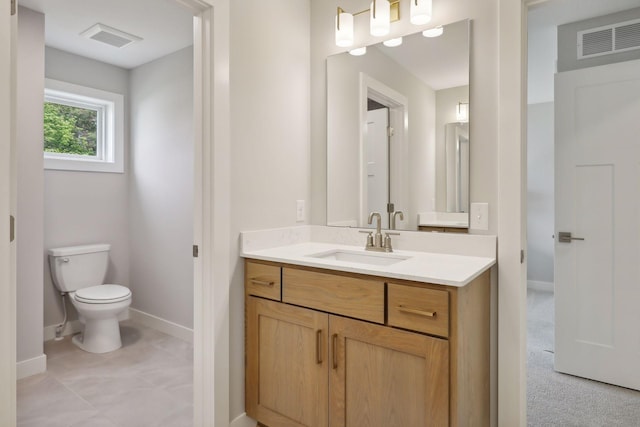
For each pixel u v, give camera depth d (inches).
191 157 117.3
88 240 129.1
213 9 66.9
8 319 43.8
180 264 122.3
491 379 66.8
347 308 60.4
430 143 74.7
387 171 80.0
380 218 76.4
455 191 72.3
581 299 94.6
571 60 104.3
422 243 74.7
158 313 130.0
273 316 69.3
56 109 125.9
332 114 86.9
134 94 135.8
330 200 87.3
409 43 77.3
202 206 68.6
